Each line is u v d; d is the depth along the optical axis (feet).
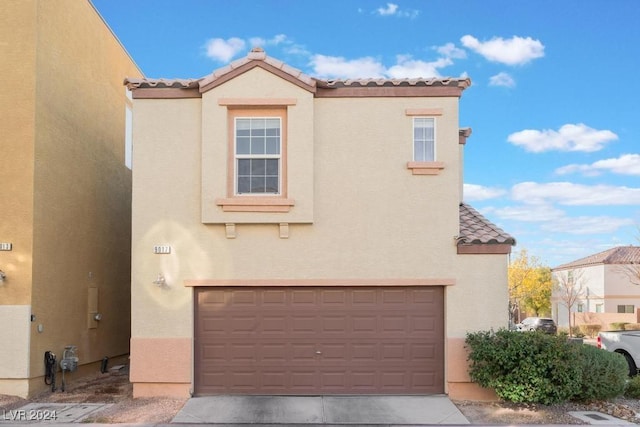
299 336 36.70
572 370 32.01
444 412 32.40
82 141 44.96
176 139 36.96
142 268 36.37
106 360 47.55
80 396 36.50
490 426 29.81
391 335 36.73
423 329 36.78
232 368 36.50
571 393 31.99
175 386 35.81
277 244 36.65
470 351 35.65
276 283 36.45
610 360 33.99
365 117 37.42
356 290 37.04
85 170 45.50
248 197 36.37
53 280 39.58
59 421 30.32
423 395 36.17
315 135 37.27
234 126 37.11
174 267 36.40
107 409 32.89
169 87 37.06
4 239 36.63
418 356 36.68
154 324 36.11
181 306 36.19
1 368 35.63
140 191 36.70
